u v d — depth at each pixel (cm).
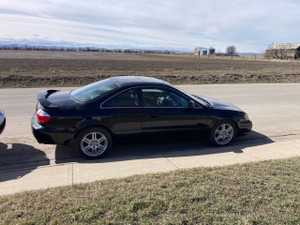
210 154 490
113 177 369
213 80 1717
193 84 1562
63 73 1859
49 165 428
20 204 278
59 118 434
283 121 755
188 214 263
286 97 1160
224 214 265
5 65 2844
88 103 452
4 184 348
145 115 477
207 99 593
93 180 359
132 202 280
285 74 2169
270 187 323
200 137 541
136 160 450
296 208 277
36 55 6047
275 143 555
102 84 511
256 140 593
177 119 500
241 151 505
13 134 580
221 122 535
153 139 500
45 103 440
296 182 338
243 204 284
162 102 493
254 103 1004
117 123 462
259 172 371
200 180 340
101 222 246
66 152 495
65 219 250
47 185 343
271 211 272
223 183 332
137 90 476
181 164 426
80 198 291
